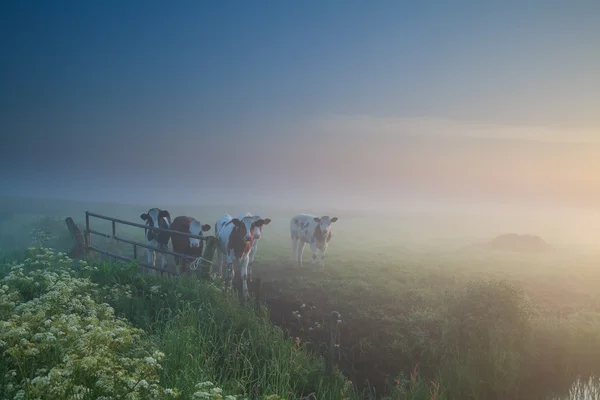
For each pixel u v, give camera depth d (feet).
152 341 24.26
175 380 21.01
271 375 25.64
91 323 18.98
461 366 31.71
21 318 19.36
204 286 35.12
